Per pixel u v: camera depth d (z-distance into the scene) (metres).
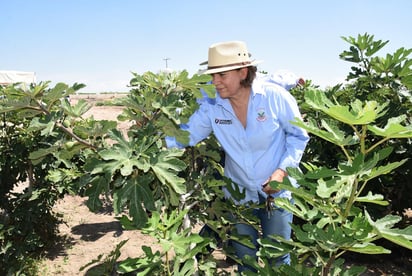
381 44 4.11
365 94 4.37
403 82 4.00
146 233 1.87
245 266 2.92
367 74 4.28
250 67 2.54
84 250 5.50
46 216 5.50
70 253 5.39
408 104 4.19
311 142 4.51
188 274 2.04
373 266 4.54
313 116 4.26
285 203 1.64
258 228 2.61
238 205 2.64
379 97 4.27
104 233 6.12
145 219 1.88
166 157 1.94
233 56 2.44
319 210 1.66
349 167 1.39
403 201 4.62
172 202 2.13
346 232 1.42
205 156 3.04
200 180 2.54
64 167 4.62
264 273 1.97
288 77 3.74
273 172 2.77
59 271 4.84
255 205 2.63
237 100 2.62
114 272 2.53
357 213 1.58
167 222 1.96
